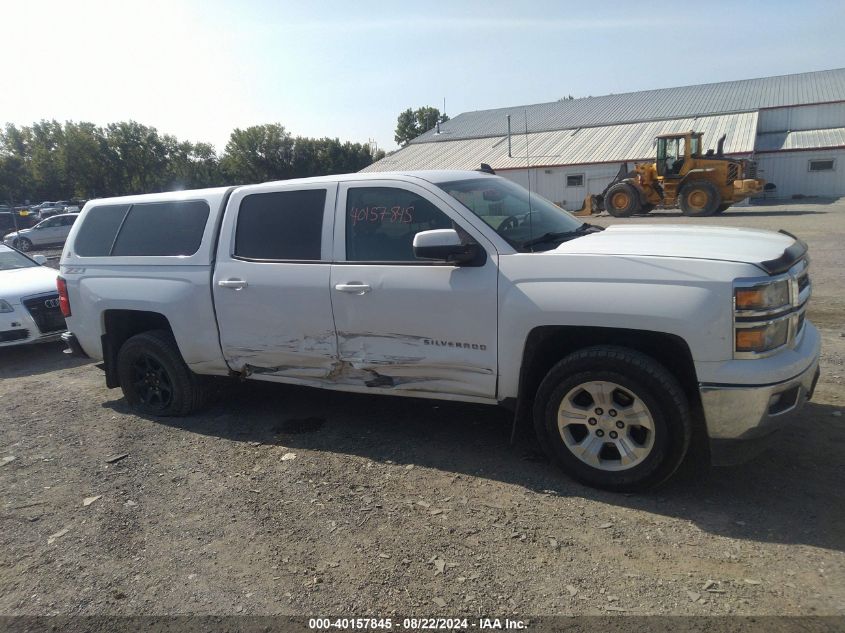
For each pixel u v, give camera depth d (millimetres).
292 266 4516
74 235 5777
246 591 2988
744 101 39188
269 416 5273
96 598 3023
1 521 3842
